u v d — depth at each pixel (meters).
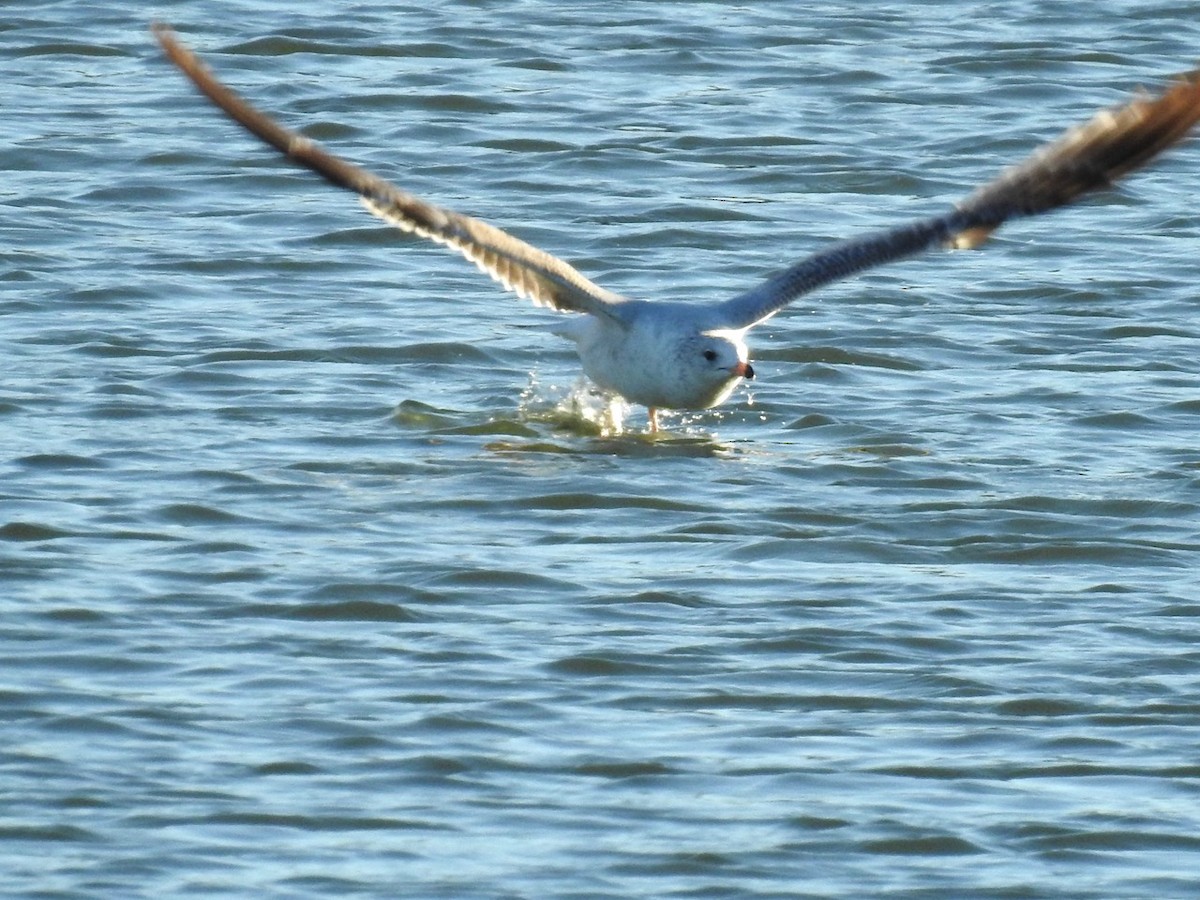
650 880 10.97
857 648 13.43
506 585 14.23
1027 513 15.62
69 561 14.36
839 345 19.41
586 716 12.54
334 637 13.43
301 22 28.27
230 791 11.65
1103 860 11.26
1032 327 19.97
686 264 21.31
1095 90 26.55
